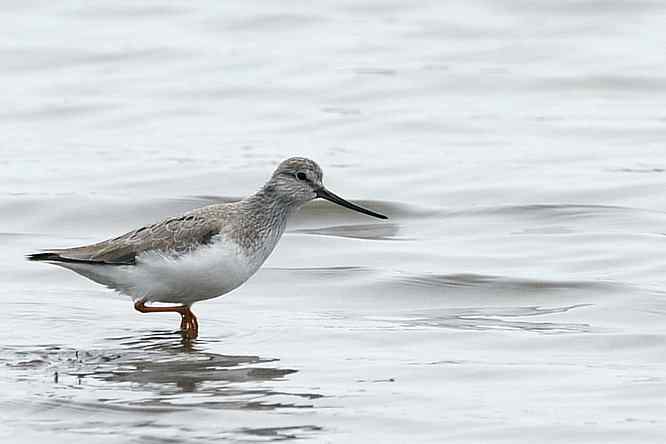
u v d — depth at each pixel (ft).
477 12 108.27
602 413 36.47
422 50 98.22
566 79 89.40
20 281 52.90
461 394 38.34
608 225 60.59
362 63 95.09
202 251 43.65
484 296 50.75
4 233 61.46
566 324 46.55
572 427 35.32
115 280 44.55
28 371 40.73
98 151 76.48
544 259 55.52
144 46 100.63
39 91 90.17
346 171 71.00
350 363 41.78
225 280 44.45
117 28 105.91
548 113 82.12
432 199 65.98
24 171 72.02
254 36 103.50
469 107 84.17
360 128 80.18
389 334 45.44
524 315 48.01
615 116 80.84
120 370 40.96
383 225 62.28
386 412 36.68
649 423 35.60
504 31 102.37
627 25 102.94
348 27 105.50
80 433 34.91
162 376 40.24
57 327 46.32
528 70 91.81
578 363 41.60
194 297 44.86
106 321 47.29
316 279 53.47
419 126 80.12
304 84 90.27
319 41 101.71
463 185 67.82
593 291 50.62
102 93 89.45
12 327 46.21
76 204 65.31
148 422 35.81
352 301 50.70
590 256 55.57
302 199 45.91
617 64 92.12
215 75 93.09
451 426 35.53
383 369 41.04
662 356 42.34
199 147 76.79
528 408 36.96
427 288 51.90
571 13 106.52
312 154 74.79
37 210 64.69
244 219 44.75
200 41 102.06
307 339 44.86
